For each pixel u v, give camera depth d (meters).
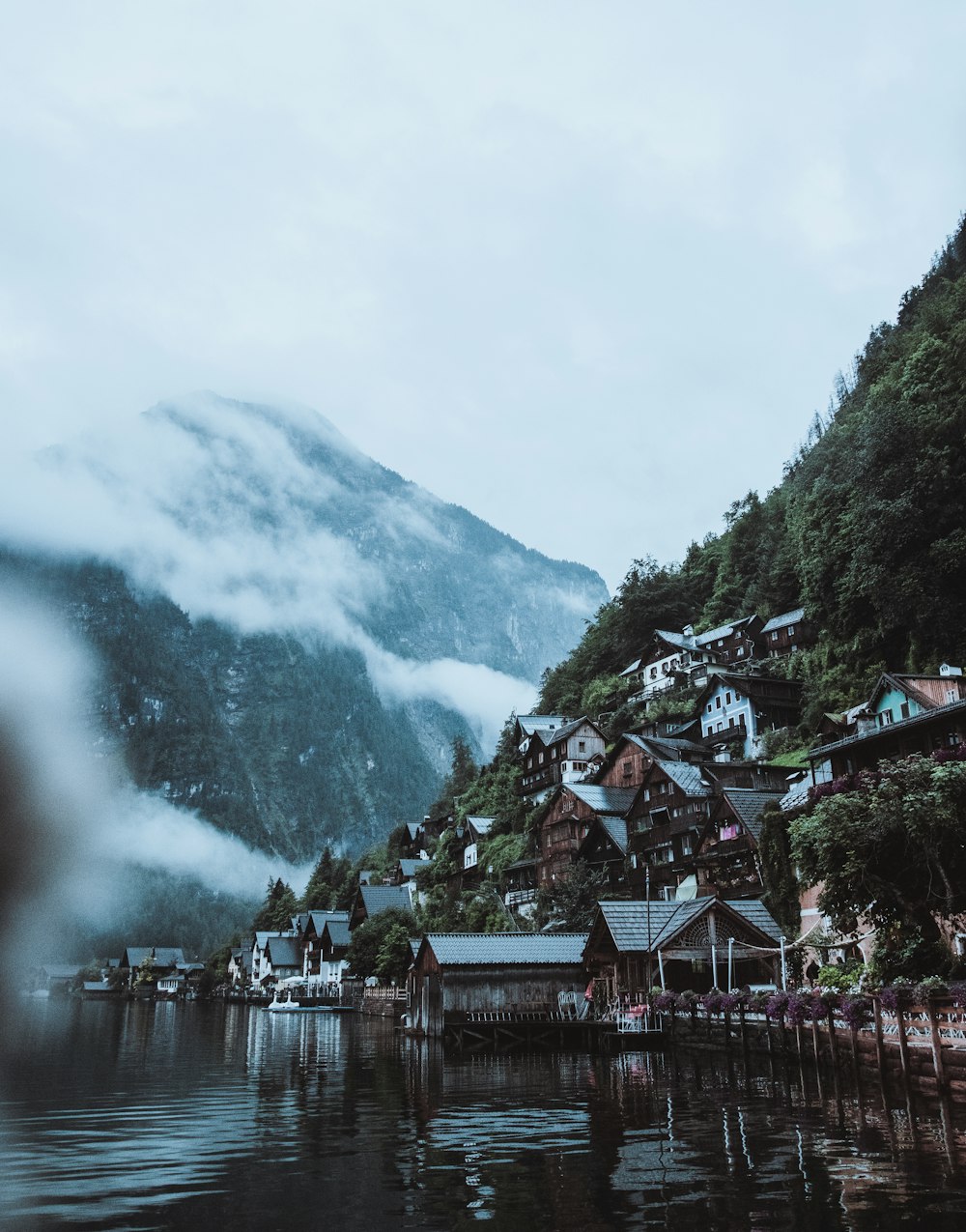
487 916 96.75
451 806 160.50
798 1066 35.25
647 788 80.81
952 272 139.50
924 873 33.09
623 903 55.94
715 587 135.12
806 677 93.56
